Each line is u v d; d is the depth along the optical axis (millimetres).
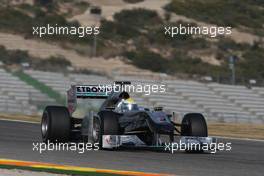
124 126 50719
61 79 153000
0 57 188250
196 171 40281
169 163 43844
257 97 168250
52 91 145375
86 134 52938
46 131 53500
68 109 57062
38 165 39344
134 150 51688
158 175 36969
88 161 43281
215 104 156375
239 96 165375
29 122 93938
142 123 49969
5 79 145625
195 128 50250
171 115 51625
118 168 40156
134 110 51156
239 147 63781
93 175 36344
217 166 43594
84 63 198250
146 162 43812
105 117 49312
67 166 39688
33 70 157750
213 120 147875
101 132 49188
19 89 142000
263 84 189250
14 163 39906
